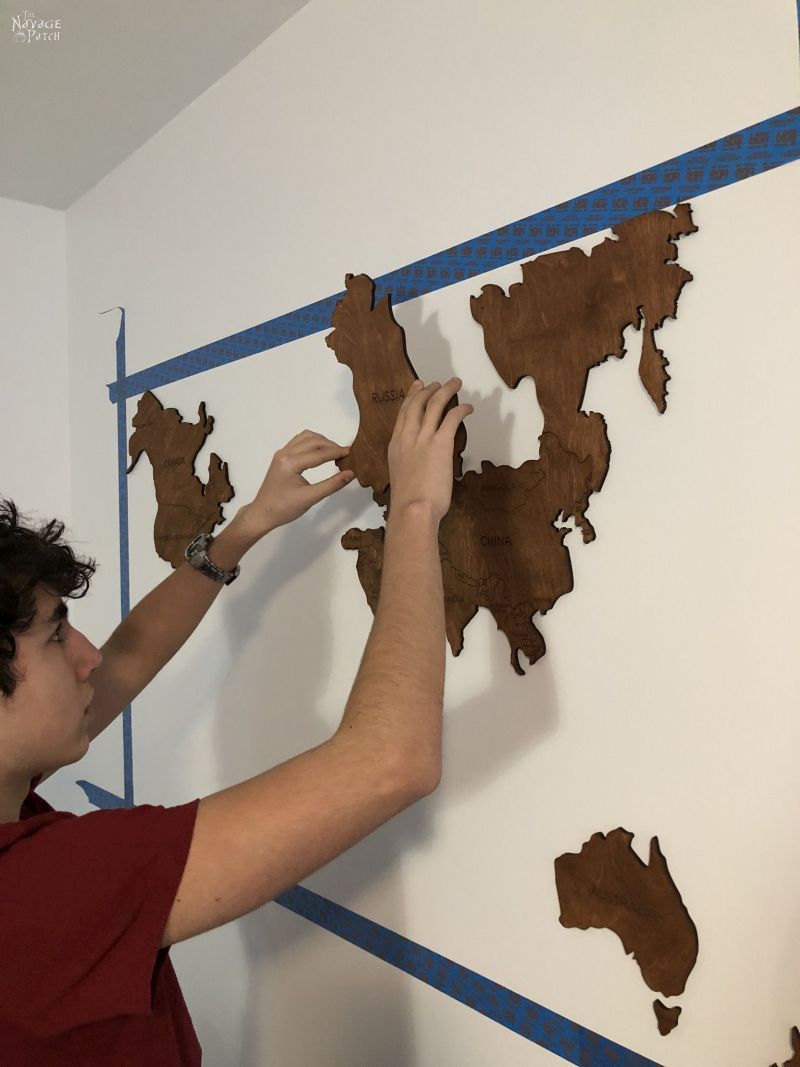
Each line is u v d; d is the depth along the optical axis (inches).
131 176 67.4
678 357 31.4
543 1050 36.1
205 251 58.3
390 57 43.3
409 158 42.3
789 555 28.3
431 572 28.5
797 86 28.0
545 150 35.9
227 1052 55.6
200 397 58.9
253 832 22.8
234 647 54.9
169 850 22.8
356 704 25.5
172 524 60.7
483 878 38.8
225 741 55.9
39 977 23.0
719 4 29.9
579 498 34.4
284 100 50.6
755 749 29.3
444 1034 40.6
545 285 35.4
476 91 38.8
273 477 41.7
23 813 33.0
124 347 68.7
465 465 39.5
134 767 65.6
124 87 57.2
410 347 42.4
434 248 41.1
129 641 41.5
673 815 31.7
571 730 35.2
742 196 29.4
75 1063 27.2
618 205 33.2
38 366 76.8
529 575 36.4
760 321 29.0
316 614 48.2
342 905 46.5
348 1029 46.1
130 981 22.9
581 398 34.4
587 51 34.2
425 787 24.8
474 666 39.3
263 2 48.3
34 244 76.8
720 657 30.3
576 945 34.8
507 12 37.3
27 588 26.7
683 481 31.3
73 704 29.2
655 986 31.7
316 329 48.5
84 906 22.8
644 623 32.6
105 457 71.9
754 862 29.3
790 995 28.3
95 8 48.0
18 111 60.1
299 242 49.7
